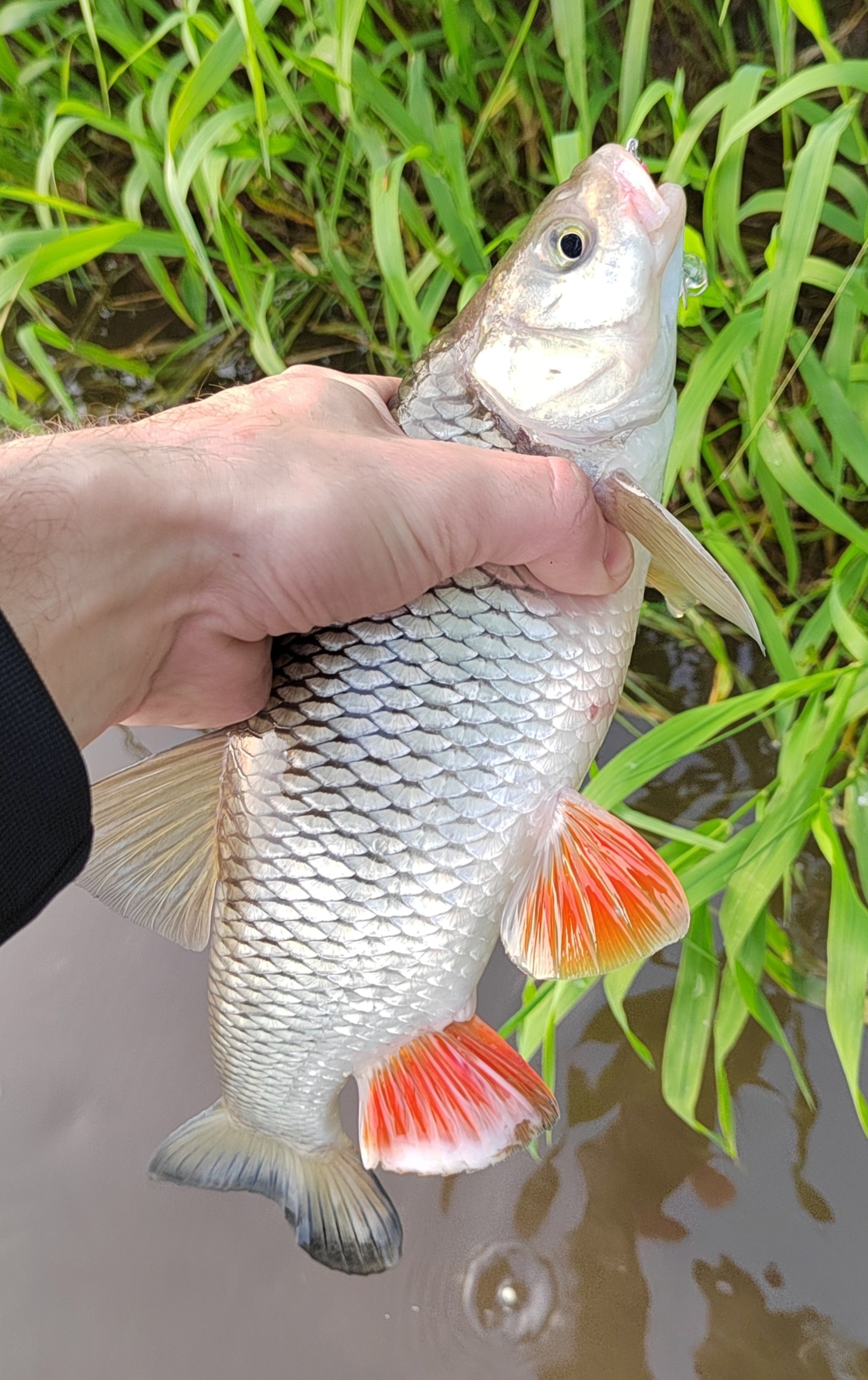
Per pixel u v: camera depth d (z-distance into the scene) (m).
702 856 0.36
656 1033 0.37
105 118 0.39
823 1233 0.33
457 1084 0.27
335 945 0.25
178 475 0.22
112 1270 0.37
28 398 0.51
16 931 0.19
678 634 0.42
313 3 0.38
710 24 0.38
